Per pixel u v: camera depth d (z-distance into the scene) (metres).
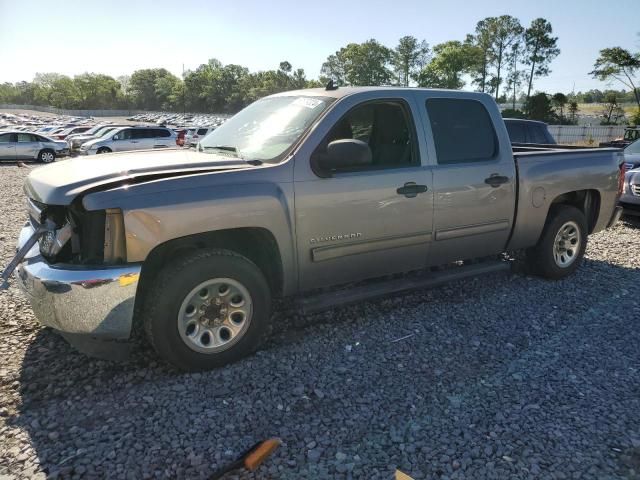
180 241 3.51
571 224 5.49
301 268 3.82
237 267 3.50
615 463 2.64
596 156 5.67
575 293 5.15
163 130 25.53
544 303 4.86
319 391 3.30
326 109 3.93
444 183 4.38
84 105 134.00
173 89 136.88
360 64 111.19
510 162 4.86
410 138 4.30
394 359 3.74
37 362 3.62
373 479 2.52
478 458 2.67
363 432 2.89
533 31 86.69
